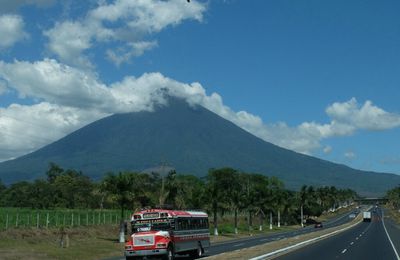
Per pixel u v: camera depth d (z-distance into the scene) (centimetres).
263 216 13088
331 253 3809
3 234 4725
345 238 6253
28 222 6131
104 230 6394
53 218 7056
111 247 4900
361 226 11375
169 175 7962
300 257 3422
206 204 8281
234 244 5722
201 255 3781
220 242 6469
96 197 11875
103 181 5772
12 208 10288
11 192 11400
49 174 14425
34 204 11044
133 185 5800
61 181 12544
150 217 3291
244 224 12712
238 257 3148
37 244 4675
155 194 7506
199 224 3794
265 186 12925
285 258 3331
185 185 8138
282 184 14962
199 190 8356
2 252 3812
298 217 16338
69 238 5344
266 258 3256
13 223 6109
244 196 9969
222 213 9094
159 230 3241
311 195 17088
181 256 3903
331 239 6003
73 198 11856
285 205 14288
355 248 4397
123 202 5688
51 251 4128
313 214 16825
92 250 4475
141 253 3164
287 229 12312
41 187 11594
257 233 10000
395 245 4834
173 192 7662
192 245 3603
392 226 11306
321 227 12338
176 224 3347
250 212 10856
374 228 10075
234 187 12556
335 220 18125
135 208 5791
